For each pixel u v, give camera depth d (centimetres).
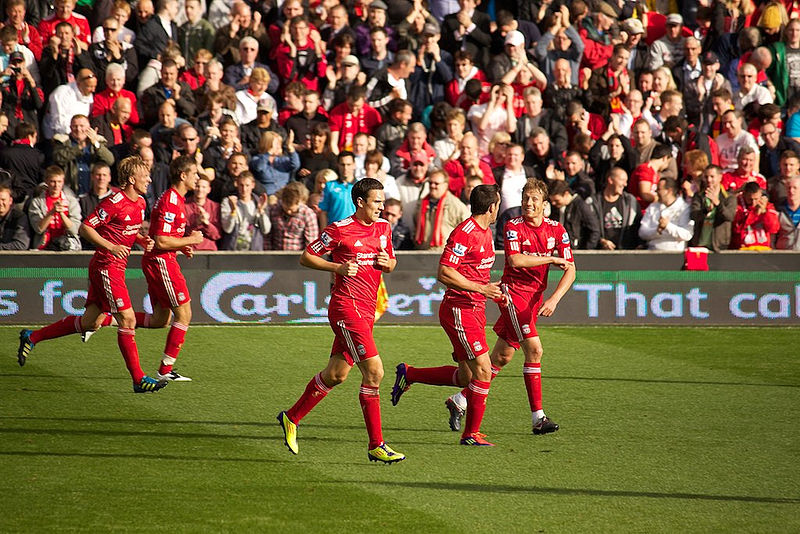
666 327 3734
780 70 4625
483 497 1794
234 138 3950
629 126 4344
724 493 1822
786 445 2159
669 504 1758
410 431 2275
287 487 1844
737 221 3806
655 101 4525
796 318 3750
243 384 2736
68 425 2281
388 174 4028
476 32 4694
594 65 4750
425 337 3472
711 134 4394
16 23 4266
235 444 2144
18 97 4059
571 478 1914
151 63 4334
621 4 5072
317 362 3041
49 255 3597
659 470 1970
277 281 3694
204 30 4588
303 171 3972
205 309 3678
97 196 3712
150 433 2223
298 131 4150
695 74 4647
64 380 2750
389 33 4653
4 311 3594
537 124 4275
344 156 3766
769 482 1894
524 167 4006
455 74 4547
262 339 3409
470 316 2119
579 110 4231
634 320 3750
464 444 2153
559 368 2989
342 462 2016
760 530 1628
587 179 3894
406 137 4006
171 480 1880
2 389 2625
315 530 1614
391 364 3030
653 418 2397
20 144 3875
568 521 1667
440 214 3738
